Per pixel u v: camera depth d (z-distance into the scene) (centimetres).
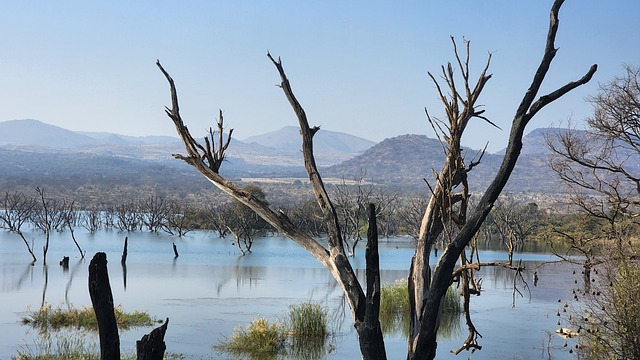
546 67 705
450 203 766
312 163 770
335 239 748
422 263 770
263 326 2553
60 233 11381
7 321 2977
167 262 6531
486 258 6525
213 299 3919
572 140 2020
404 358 2266
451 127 773
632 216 1794
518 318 3119
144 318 3030
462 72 771
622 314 1442
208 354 2334
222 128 796
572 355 2222
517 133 699
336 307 3588
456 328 2881
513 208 9506
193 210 12675
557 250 7600
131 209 13675
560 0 711
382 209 10394
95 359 2062
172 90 787
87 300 3809
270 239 10538
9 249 7850
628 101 2119
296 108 772
